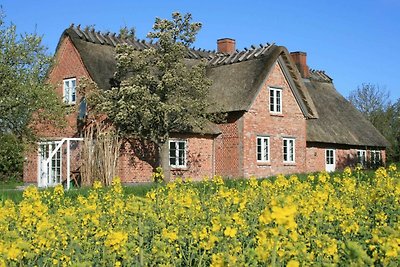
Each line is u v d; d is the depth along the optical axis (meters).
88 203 10.54
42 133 27.44
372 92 56.69
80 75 27.59
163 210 9.27
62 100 26.50
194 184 16.28
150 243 7.12
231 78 29.97
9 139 23.61
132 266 6.16
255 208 9.69
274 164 29.72
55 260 6.27
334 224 8.27
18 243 5.87
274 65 30.14
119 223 8.02
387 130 50.91
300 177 21.22
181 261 6.62
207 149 28.88
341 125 36.31
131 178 25.50
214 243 6.41
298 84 31.41
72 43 28.06
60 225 7.64
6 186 27.75
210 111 28.53
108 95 25.09
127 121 24.47
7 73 22.98
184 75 25.41
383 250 5.42
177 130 26.75
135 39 31.41
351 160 36.31
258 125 29.08
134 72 26.44
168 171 25.91
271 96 30.05
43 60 24.19
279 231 4.59
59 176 26.97
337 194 11.69
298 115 31.33
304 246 5.55
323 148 34.31
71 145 26.72
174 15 25.72
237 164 28.34
